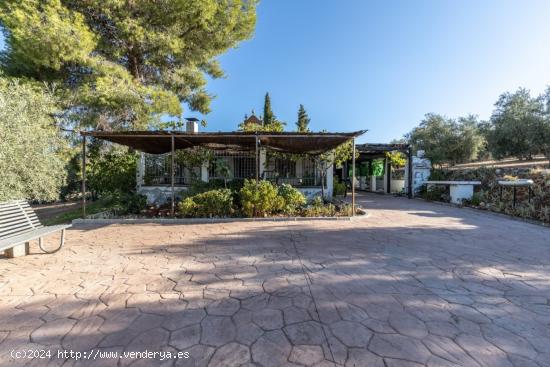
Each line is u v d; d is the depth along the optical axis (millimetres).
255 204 8516
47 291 3340
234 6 13156
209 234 6484
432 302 3051
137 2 11148
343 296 3195
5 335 2443
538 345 2309
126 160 12070
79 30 9781
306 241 5781
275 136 8586
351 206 9984
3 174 6035
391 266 4211
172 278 3760
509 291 3332
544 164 13266
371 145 15734
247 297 3176
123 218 8359
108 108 11273
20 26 9109
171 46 11727
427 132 18172
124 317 2744
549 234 6391
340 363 2086
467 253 4883
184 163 12367
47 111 8102
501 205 9633
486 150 17000
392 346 2285
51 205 13852
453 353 2201
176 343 2330
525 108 12000
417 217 8875
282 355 2178
